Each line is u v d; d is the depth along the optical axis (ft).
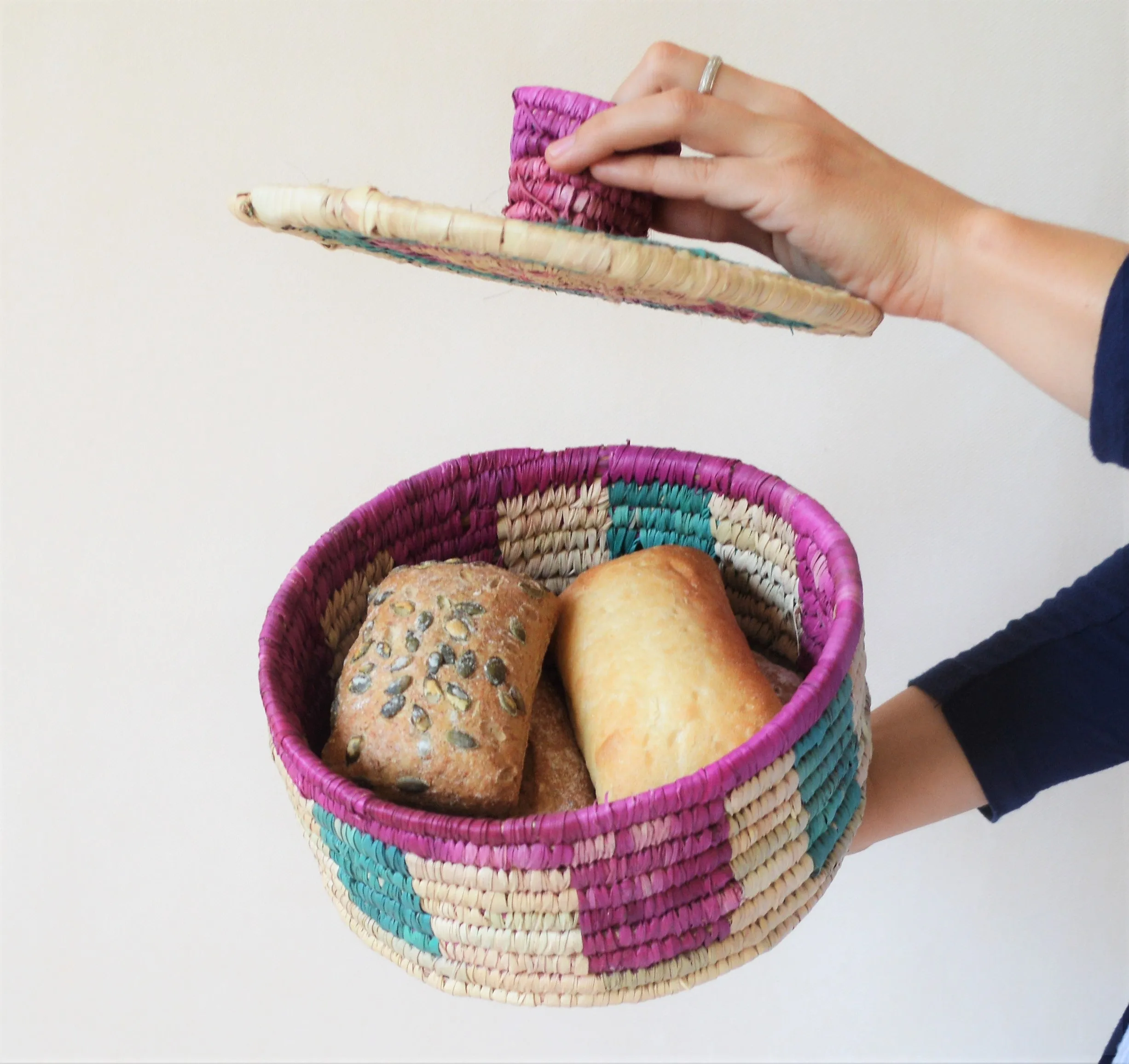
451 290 3.31
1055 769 2.30
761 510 2.23
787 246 2.03
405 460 3.50
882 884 4.05
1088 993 4.25
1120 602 2.23
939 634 3.88
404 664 1.87
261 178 3.12
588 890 1.48
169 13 2.93
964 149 3.22
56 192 3.07
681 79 1.74
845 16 3.05
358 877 1.63
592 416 3.53
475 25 3.01
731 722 1.80
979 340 1.67
